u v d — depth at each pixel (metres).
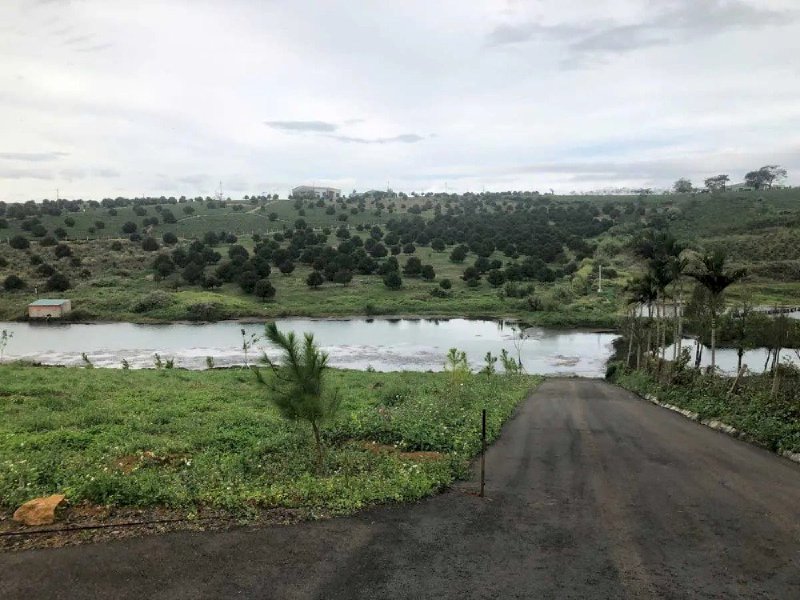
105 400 17.19
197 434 12.76
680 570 6.27
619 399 23.44
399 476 9.34
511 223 138.88
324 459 10.44
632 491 9.18
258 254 100.44
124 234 119.56
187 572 6.06
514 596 5.65
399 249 111.31
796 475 10.23
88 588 5.70
